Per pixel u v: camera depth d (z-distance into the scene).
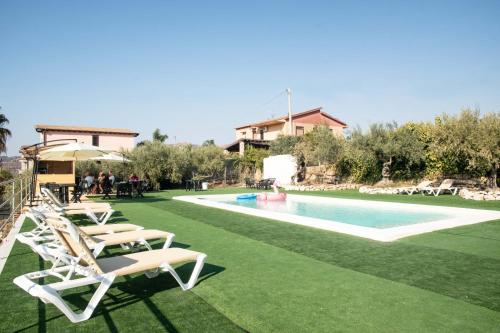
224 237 7.92
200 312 3.86
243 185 31.62
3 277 5.08
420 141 21.41
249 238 7.79
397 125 22.14
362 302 4.11
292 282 4.84
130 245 6.89
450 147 17.56
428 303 4.07
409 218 12.33
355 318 3.67
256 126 47.69
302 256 6.23
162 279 5.01
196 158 29.83
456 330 3.38
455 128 17.30
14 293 4.45
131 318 3.71
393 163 23.11
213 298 4.27
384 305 4.01
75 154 15.43
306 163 27.98
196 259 4.73
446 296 4.28
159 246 7.13
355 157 22.33
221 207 13.52
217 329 3.44
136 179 20.91
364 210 14.42
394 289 4.54
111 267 4.10
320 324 3.54
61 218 3.80
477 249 6.60
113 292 4.50
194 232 8.52
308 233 8.30
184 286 4.55
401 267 5.50
